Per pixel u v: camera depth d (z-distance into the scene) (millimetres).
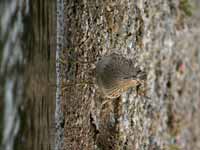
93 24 10156
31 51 7344
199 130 14641
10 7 6633
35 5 7652
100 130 9906
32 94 7289
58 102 8914
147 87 11688
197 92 14680
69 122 9234
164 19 13055
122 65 8523
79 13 9859
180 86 13898
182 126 13758
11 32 6668
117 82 8469
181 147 13648
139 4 11672
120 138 10352
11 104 6582
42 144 7723
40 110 7703
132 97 10883
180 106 13781
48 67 8359
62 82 9156
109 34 10500
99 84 8961
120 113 10406
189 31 14578
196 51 14859
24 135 6902
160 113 12453
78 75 9562
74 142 9320
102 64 8781
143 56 11711
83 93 9594
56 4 9117
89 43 9977
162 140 12453
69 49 9492
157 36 12578
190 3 14758
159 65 12617
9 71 6590
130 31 11180
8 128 6508
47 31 8391
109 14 10539
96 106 9812
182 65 14031
